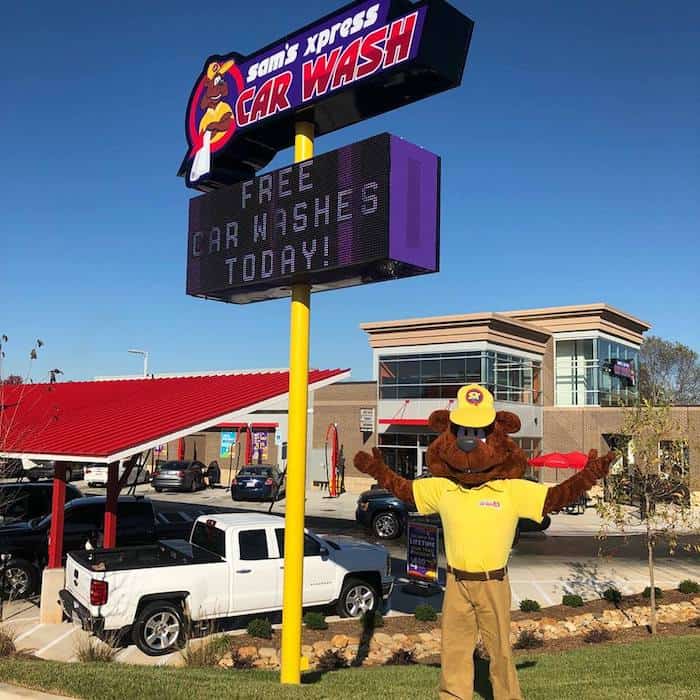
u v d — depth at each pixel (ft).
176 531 51.49
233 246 29.19
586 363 129.18
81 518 48.75
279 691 22.58
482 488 19.35
